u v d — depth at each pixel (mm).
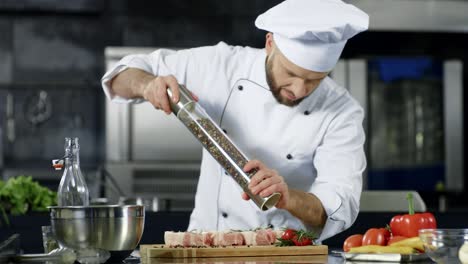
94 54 6141
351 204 2447
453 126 5828
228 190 2631
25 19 6117
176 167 5699
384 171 5797
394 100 5801
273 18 2314
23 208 3266
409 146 5820
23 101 6133
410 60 5812
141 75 2588
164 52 2752
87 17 6137
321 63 2268
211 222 2668
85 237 1906
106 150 5922
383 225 2973
